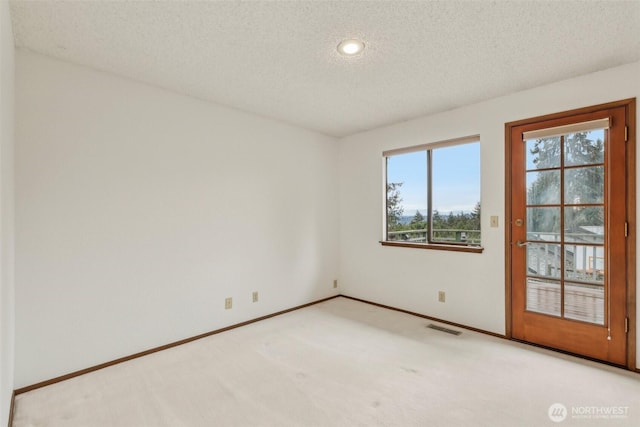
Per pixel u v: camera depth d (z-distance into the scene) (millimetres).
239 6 1639
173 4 1620
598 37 1934
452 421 1754
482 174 3002
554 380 2150
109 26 1813
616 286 2342
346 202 4277
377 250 3918
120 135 2453
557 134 2568
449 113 3242
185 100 2830
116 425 1747
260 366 2381
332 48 2066
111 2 1602
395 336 2939
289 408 1885
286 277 3691
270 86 2656
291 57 2180
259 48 2062
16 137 2012
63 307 2195
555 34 1903
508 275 2861
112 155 2414
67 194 2211
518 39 1956
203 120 2955
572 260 2543
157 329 2650
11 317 1843
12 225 1872
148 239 2604
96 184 2340
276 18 1746
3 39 1431
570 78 2504
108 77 2396
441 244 3408
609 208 2369
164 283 2695
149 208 2609
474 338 2881
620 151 2312
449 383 2129
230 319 3150
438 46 2039
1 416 1357
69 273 2221
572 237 2543
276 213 3586
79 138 2262
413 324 3250
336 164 4328
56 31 1856
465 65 2297
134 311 2523
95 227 2336
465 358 2488
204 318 2955
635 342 2264
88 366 2299
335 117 3490
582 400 1926
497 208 2918
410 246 3570
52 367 2148
